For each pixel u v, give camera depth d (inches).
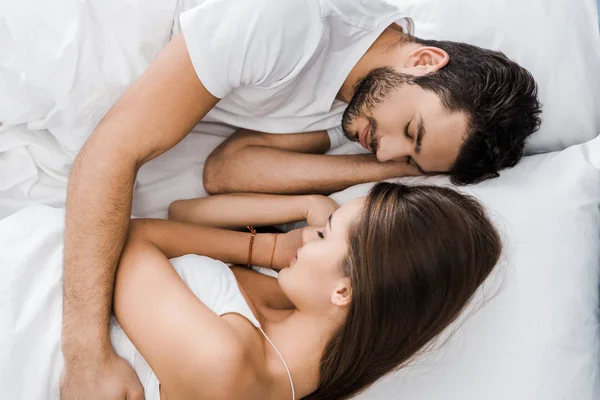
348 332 34.5
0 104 42.0
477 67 40.4
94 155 37.3
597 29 47.4
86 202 36.4
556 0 47.3
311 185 46.7
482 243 35.3
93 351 34.2
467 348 37.7
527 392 36.2
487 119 39.8
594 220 40.7
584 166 42.3
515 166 44.4
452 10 48.5
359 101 42.2
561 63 46.5
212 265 37.6
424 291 33.6
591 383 36.4
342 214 35.5
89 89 42.4
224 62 38.5
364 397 37.8
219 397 30.9
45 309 35.3
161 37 43.5
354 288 33.8
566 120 46.5
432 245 33.5
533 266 38.9
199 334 31.6
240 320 33.8
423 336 34.9
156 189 47.9
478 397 36.7
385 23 41.9
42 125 43.9
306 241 38.1
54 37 40.6
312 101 45.1
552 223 40.1
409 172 46.4
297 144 48.2
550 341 37.1
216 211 45.4
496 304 38.3
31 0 39.9
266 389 32.9
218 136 49.6
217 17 38.4
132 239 38.3
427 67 40.5
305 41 40.1
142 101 38.4
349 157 47.4
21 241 37.5
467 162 41.5
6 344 32.7
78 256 35.7
